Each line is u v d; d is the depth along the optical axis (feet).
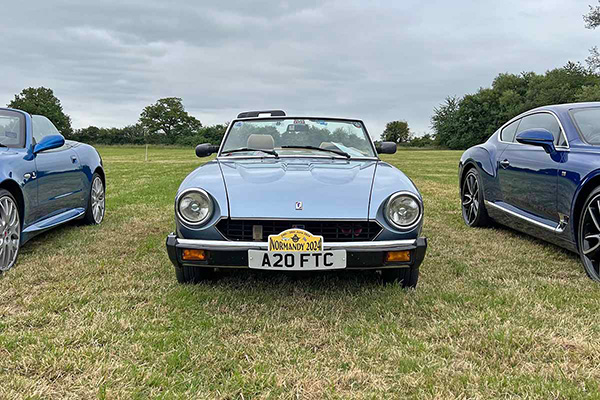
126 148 206.49
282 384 6.02
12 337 7.18
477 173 16.19
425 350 6.92
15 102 270.87
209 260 8.54
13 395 5.63
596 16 138.00
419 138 287.69
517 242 14.08
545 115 13.30
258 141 12.07
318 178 9.48
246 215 8.43
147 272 10.86
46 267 11.24
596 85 157.79
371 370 6.40
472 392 5.79
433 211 20.06
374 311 8.44
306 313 8.43
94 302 8.84
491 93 246.68
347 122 13.32
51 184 13.46
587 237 10.12
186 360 6.62
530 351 6.82
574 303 8.77
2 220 10.74
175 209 8.91
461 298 9.07
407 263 8.63
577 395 5.66
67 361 6.40
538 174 12.14
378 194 8.84
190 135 271.49
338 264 8.39
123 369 6.31
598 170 9.82
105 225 16.96
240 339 7.38
